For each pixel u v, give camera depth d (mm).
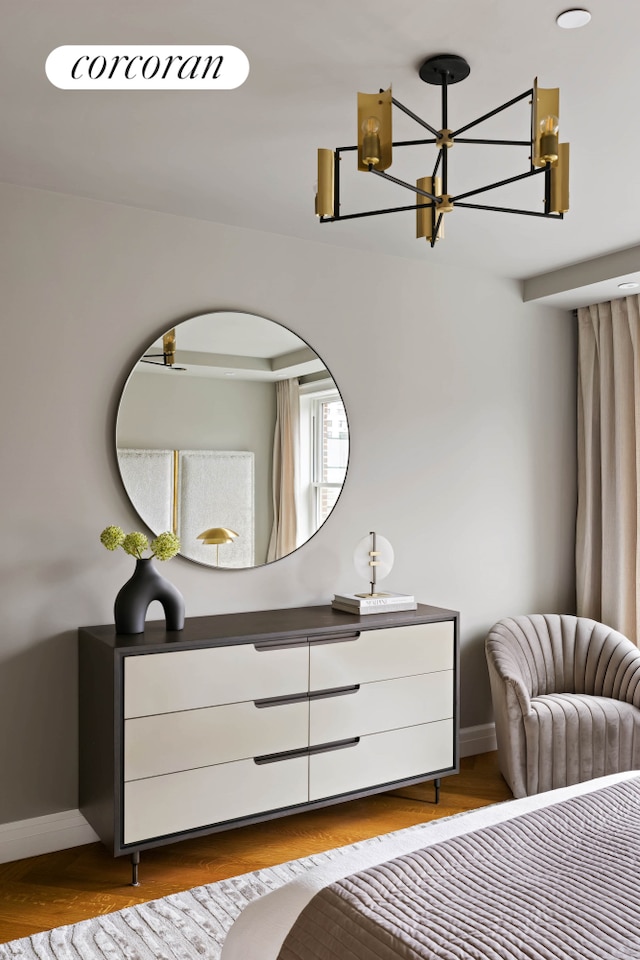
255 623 3068
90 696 2811
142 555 3109
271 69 2111
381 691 3166
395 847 1704
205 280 3273
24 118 2373
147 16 1881
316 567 3535
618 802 1875
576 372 4438
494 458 4125
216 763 2770
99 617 3027
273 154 2641
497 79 2164
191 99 2264
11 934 2352
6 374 2857
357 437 3664
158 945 2293
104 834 2656
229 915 2455
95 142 2543
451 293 3979
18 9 1851
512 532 4188
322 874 1588
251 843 2979
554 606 4359
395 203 3078
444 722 3342
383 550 3443
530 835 1688
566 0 1814
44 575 2924
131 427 3082
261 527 3373
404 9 1851
